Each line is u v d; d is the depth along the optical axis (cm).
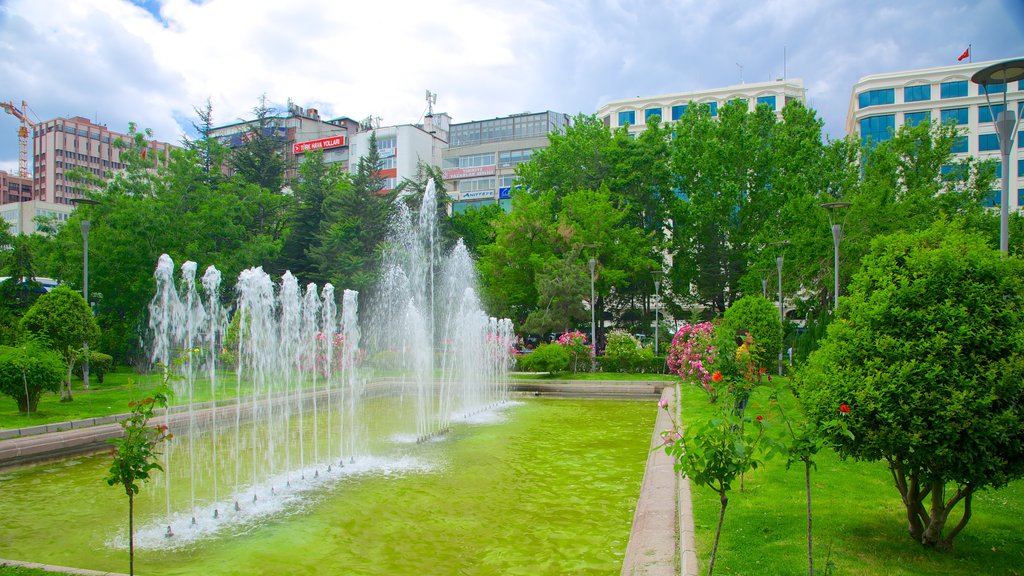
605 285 2928
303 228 3441
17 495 840
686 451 416
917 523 519
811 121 3225
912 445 454
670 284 3466
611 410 1655
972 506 623
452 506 768
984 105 4288
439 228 3350
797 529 554
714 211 3144
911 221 2269
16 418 1200
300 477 916
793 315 3700
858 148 2866
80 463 1045
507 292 2980
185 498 816
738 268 3359
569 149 3394
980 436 439
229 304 2616
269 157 3888
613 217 2947
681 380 1892
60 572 502
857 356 488
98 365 1845
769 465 807
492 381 2066
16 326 1809
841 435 477
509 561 590
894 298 480
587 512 742
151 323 2358
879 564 469
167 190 2617
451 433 1294
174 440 1235
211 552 620
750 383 889
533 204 2969
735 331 1636
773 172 3114
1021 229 2245
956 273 468
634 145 3403
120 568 580
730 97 5472
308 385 1995
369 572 565
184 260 2402
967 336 449
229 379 2055
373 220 3219
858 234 2309
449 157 5894
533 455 1064
